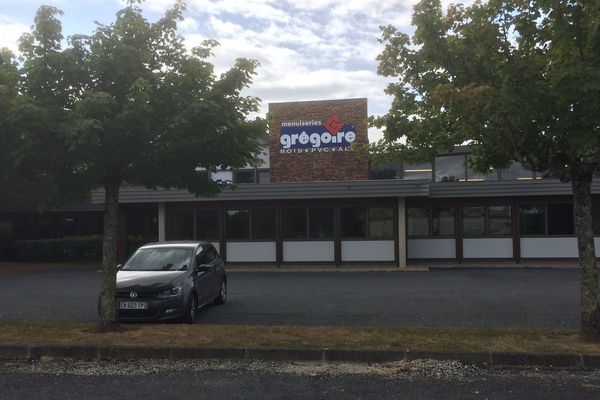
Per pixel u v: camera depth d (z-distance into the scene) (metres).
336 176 23.66
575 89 6.51
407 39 8.63
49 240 25.56
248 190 21.23
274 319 10.36
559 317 10.22
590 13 6.67
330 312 11.08
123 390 6.00
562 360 6.80
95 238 25.69
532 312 10.81
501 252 22.81
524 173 23.81
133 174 8.62
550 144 7.54
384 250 21.73
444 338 7.79
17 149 7.51
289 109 24.06
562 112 6.89
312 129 23.88
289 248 22.23
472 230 23.08
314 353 7.19
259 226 22.44
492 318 10.18
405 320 10.06
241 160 9.23
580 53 6.93
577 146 6.80
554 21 6.99
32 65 7.61
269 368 6.85
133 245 25.12
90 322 10.07
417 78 8.76
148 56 8.20
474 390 5.89
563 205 22.38
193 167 9.01
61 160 8.02
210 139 8.30
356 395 5.76
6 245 25.78
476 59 7.71
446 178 23.91
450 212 23.28
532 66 6.96
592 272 7.60
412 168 24.17
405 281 16.70
